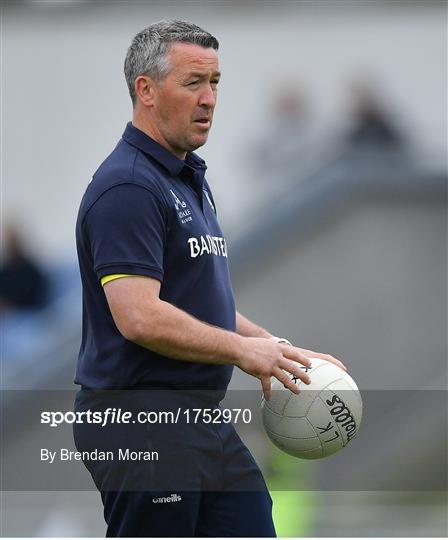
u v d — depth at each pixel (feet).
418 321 92.53
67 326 102.99
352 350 92.68
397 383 91.81
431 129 110.42
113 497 49.11
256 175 112.37
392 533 73.82
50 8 114.42
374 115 109.40
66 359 92.22
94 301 48.62
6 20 113.80
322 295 93.09
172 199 47.65
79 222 48.08
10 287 108.37
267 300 93.25
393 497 84.89
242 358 46.42
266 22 114.83
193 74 48.03
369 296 92.94
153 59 48.16
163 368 48.08
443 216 93.09
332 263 93.25
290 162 110.52
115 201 46.19
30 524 76.74
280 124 113.19
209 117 48.85
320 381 50.65
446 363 91.76
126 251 45.68
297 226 93.86
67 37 114.83
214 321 49.06
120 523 49.21
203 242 48.57
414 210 93.30
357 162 95.66
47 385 90.48
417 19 113.50
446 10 113.80
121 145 48.78
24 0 114.11
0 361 95.55
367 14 114.62
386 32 114.21
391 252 93.09
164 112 48.29
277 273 93.50
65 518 77.15
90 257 48.03
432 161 96.12
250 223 94.63
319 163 107.24
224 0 113.80
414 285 92.68
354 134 108.27
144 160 47.93
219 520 50.39
